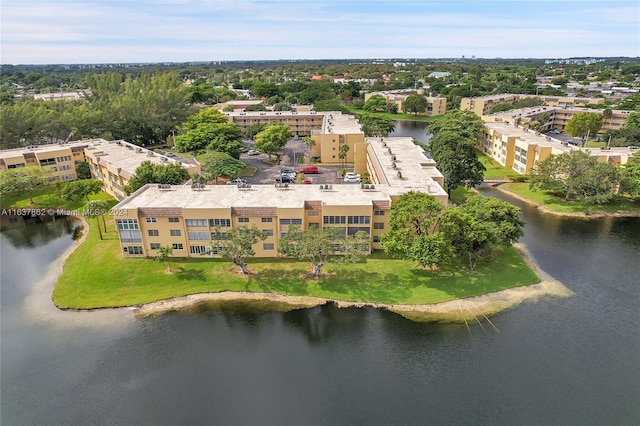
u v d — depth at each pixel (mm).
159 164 102688
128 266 75312
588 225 95625
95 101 173750
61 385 51344
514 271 74375
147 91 183625
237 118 181250
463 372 52844
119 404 48719
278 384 51344
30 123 142000
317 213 77688
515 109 196500
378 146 123000
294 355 56125
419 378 52062
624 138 138750
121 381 51969
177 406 48312
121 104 164500
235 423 46000
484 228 70688
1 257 81438
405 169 97938
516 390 49969
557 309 64750
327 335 59812
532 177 111438
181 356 56000
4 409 48156
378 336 59438
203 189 86375
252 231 71125
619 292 69188
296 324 62094
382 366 54062
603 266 77312
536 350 56375
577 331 59969
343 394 49844
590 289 69938
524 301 66688
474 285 70250
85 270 74312
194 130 142125
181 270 74250
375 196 80500
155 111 174000
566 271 75500
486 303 66188
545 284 71250
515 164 136250
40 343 58094
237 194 83312
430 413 47031
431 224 73500
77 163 128000
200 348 57344
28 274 75000
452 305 65688
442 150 113688
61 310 64875
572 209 103938
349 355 56031
